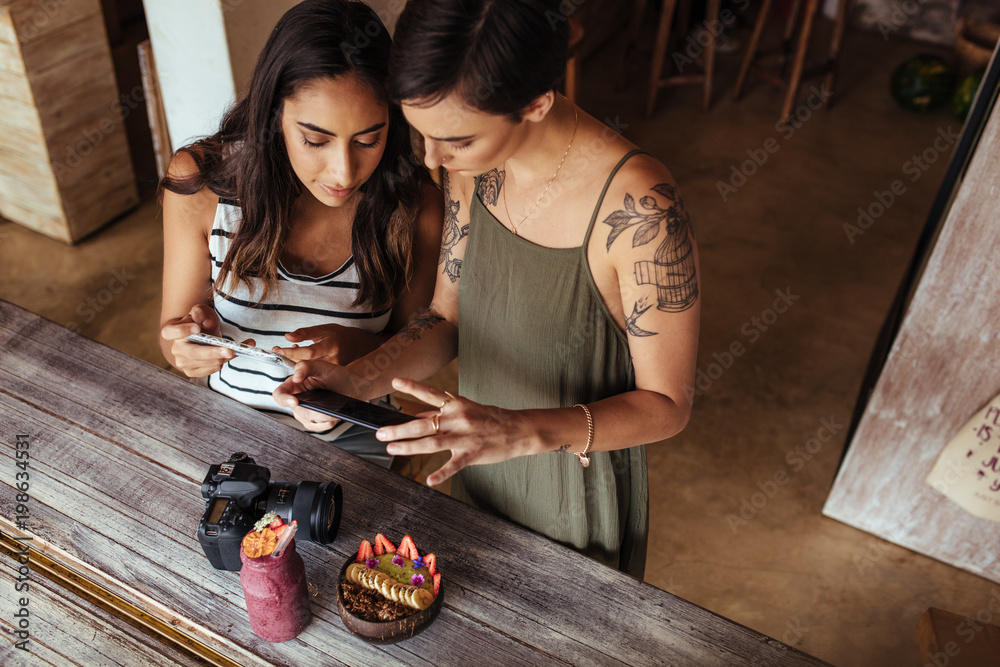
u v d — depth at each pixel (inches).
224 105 81.2
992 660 62.5
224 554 41.7
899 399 84.4
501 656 40.3
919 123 173.8
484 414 39.9
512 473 53.2
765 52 172.2
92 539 45.2
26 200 127.1
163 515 46.8
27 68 110.1
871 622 85.4
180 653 41.5
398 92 35.3
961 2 193.2
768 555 92.0
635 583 44.1
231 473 41.7
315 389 46.8
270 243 53.2
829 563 91.6
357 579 41.3
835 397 112.0
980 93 86.7
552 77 35.6
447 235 52.3
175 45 79.8
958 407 81.8
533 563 44.9
